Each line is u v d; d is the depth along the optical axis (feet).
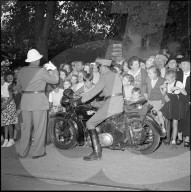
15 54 57.16
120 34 49.93
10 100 27.76
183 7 47.24
